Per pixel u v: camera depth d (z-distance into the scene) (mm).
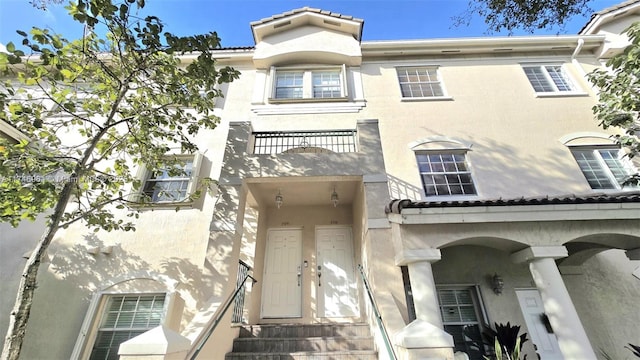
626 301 6645
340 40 10758
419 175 8188
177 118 6027
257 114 9344
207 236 7273
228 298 5543
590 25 10570
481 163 8375
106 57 6961
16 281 6816
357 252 7961
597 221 5379
